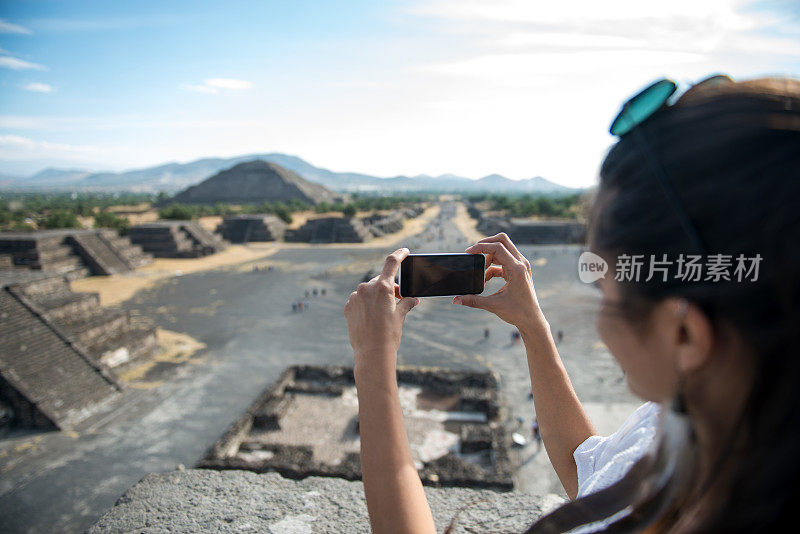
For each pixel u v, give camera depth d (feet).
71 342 81.41
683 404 2.48
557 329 91.86
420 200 627.46
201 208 382.63
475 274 5.56
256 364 90.22
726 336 2.21
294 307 126.72
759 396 2.12
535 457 58.65
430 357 92.48
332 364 90.43
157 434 65.62
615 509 3.03
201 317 119.55
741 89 2.46
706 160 2.23
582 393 72.49
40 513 50.55
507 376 83.87
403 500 3.82
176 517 9.08
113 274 166.61
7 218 286.25
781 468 2.04
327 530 8.73
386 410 4.21
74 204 488.02
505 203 328.90
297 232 259.39
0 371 67.31
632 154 2.59
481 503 9.46
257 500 9.63
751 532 2.10
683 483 2.56
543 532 3.07
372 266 184.55
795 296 2.00
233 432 62.28
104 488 54.39
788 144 2.14
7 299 84.89
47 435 65.00
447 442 62.90
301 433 65.82
